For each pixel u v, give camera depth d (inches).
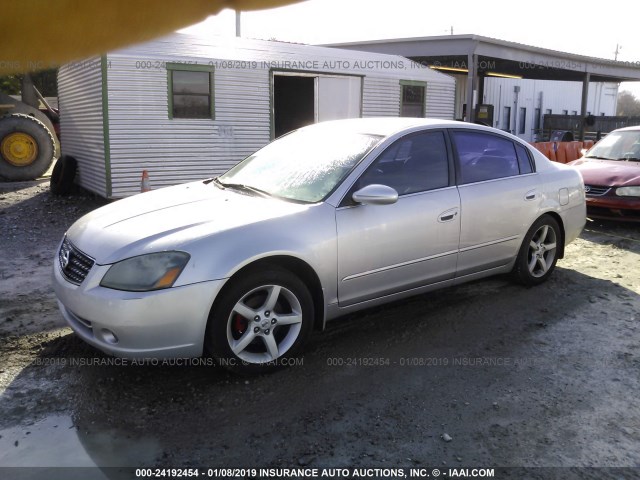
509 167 197.9
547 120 1223.5
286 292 141.9
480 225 182.2
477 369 146.3
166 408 126.4
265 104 458.6
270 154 185.9
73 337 164.1
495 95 1088.2
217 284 129.0
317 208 148.8
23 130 492.4
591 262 251.0
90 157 417.7
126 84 385.7
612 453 111.3
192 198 160.6
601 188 316.2
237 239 133.6
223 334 132.8
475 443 114.2
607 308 191.2
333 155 167.9
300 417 123.3
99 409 125.7
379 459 108.8
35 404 127.2
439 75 593.3
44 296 202.1
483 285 213.3
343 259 150.2
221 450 111.5
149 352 126.2
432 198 169.3
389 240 158.7
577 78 1034.1
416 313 185.0
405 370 145.4
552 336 167.5
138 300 123.3
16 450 110.8
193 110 420.5
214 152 435.5
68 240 147.9
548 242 213.5
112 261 128.7
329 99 507.5
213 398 130.6
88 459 108.3
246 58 442.0
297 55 479.8
